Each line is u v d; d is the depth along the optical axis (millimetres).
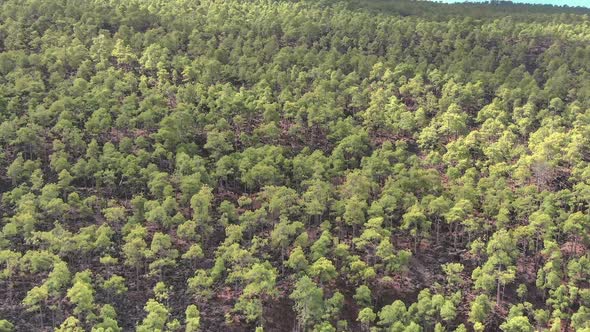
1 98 124312
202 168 113375
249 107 135750
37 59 144875
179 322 90000
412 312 92000
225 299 96312
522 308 95125
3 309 90250
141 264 97312
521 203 108688
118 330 83750
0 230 101375
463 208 106188
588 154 129875
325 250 98562
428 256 109188
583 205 113125
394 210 113312
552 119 137375
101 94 130375
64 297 91562
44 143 121438
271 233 102312
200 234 106250
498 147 125250
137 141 119812
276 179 115438
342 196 111312
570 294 95625
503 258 97562
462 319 96875
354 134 129750
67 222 105688
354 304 99062
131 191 114562
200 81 147500
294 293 89625
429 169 118125
